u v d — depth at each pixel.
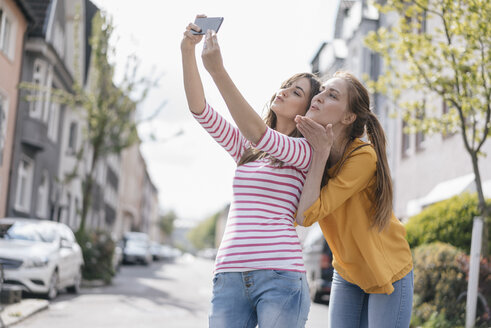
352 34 26.41
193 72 2.85
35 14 23.48
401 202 21.91
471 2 8.32
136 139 18.77
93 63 18.84
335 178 2.97
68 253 13.41
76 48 19.75
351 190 2.96
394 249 3.20
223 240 2.85
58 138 28.44
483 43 8.70
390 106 23.05
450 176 17.97
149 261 42.25
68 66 29.66
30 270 11.55
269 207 2.80
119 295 14.67
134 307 11.87
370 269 3.13
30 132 22.33
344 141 3.14
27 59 22.80
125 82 18.77
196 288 19.11
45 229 13.35
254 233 2.75
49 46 23.11
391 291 3.15
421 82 9.62
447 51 8.89
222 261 2.79
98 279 18.31
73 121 30.88
